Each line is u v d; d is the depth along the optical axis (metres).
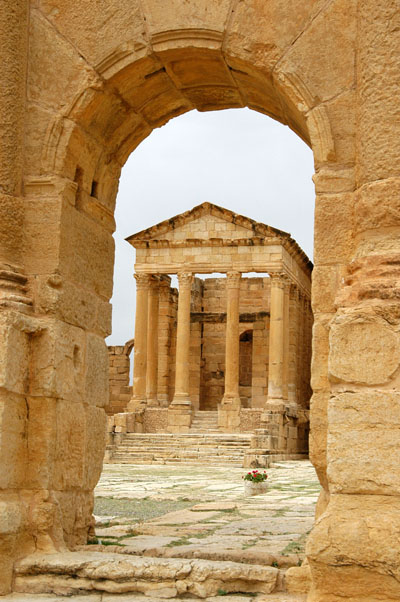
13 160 8.69
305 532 10.83
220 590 7.29
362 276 7.31
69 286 8.90
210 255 45.94
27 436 8.28
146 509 14.56
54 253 8.66
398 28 7.54
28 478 8.22
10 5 8.73
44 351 8.41
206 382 52.00
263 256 45.06
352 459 6.77
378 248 7.39
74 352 9.09
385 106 7.50
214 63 8.88
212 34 8.50
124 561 7.61
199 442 40.06
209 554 8.16
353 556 6.55
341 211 7.88
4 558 7.63
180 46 8.59
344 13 8.12
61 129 8.84
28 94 8.96
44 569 7.63
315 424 7.66
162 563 7.54
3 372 7.84
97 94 8.87
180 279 46.22
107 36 8.81
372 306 7.00
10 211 8.60
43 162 8.83
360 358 6.95
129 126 9.91
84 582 7.51
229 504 15.40
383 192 7.40
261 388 49.94
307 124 8.10
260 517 13.02
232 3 8.50
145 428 45.41
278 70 8.26
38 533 8.05
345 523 6.65
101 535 10.08
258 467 32.50
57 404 8.48
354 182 7.89
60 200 8.75
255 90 9.25
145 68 8.94
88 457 9.23
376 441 6.74
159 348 51.44
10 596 7.43
